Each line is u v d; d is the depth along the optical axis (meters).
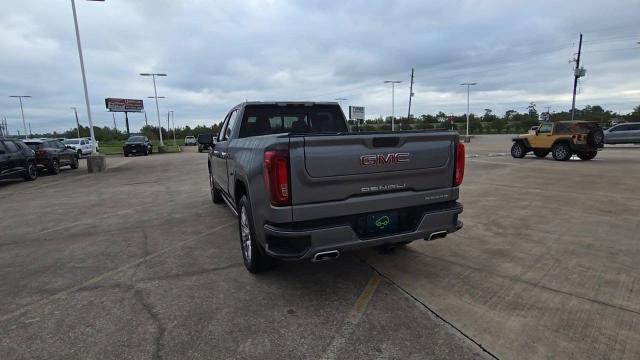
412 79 57.72
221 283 3.83
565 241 4.85
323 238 3.12
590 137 15.51
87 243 5.35
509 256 4.36
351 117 56.44
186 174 14.71
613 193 8.05
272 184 3.06
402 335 2.83
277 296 3.52
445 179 3.70
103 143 72.12
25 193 10.71
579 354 2.54
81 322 3.11
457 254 4.46
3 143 12.89
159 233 5.79
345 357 2.58
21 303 3.48
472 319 3.02
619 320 2.94
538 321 2.96
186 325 3.04
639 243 4.72
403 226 3.56
